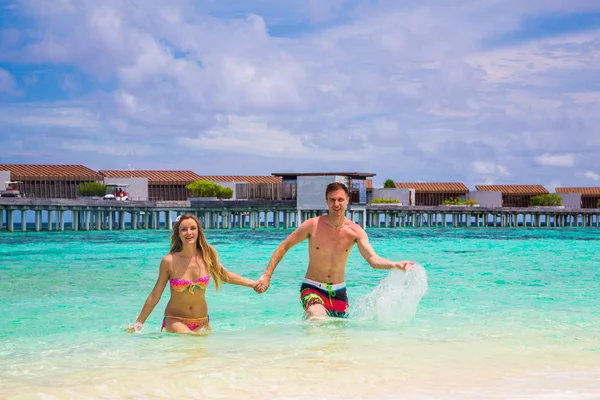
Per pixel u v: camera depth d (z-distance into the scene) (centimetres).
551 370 519
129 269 1772
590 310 928
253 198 6612
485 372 508
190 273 705
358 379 480
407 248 3162
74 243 3447
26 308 1009
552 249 3033
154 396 434
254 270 1762
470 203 9362
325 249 787
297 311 959
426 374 500
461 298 1092
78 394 435
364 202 6500
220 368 511
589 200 10588
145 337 678
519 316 860
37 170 8000
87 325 841
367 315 813
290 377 485
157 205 6303
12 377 495
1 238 4153
